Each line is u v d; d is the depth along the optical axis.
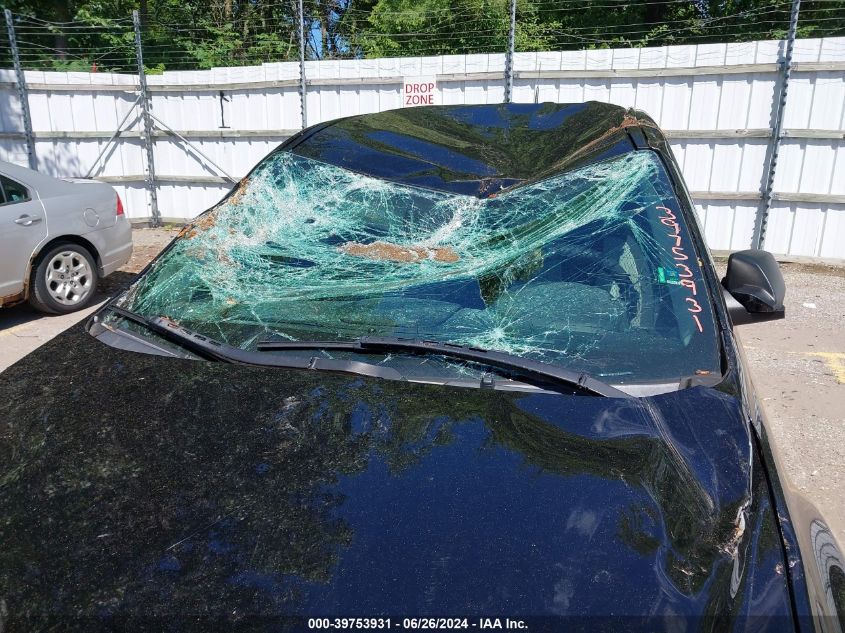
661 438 1.58
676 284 2.12
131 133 10.60
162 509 1.41
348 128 3.06
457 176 2.62
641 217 2.33
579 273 2.20
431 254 2.35
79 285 6.69
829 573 1.40
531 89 8.77
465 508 1.38
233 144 10.34
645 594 1.20
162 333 2.16
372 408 1.70
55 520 1.41
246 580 1.25
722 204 8.39
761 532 1.36
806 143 7.94
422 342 1.98
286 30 15.51
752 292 2.33
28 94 10.09
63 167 10.40
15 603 1.24
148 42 14.91
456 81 9.01
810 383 4.99
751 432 1.64
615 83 8.46
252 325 2.16
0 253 5.97
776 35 12.13
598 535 1.32
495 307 2.13
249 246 2.51
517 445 1.55
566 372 1.83
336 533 1.33
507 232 2.36
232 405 1.73
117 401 1.78
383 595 1.21
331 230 2.50
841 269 8.09
